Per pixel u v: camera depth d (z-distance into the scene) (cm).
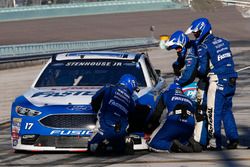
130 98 2489
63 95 2583
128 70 2830
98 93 2458
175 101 2456
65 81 2780
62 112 2436
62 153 2519
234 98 5059
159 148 2458
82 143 2427
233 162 2164
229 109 2572
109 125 2417
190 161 2223
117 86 2480
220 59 2483
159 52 13275
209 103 2497
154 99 2650
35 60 10538
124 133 2428
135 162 2239
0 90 6456
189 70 2480
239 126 3419
